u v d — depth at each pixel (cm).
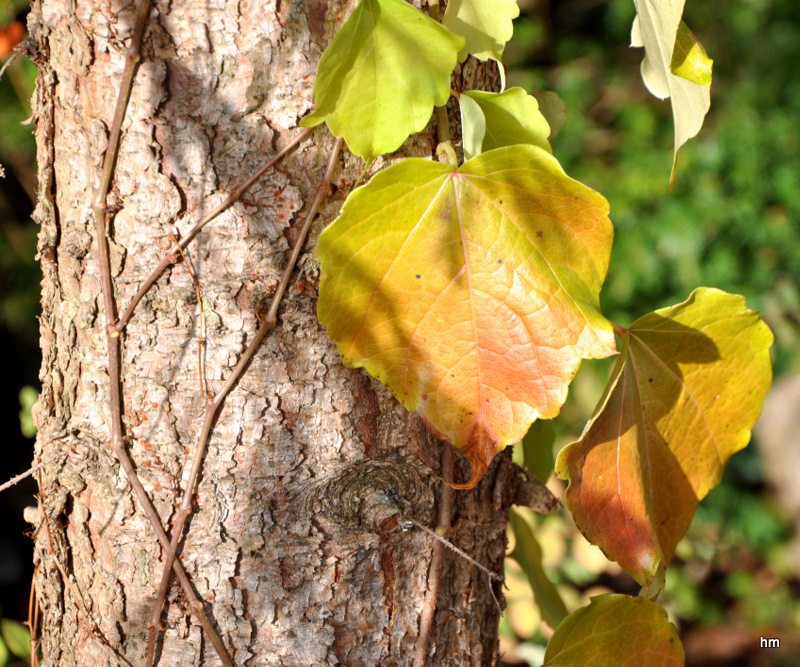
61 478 93
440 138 92
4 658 112
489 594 98
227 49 90
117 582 93
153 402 92
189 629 93
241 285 92
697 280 283
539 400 89
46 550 95
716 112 312
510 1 91
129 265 92
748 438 95
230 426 92
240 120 91
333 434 93
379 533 93
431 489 94
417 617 94
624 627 95
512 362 89
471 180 88
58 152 93
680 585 261
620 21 321
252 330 92
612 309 288
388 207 88
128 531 93
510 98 91
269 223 91
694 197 292
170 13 90
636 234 290
